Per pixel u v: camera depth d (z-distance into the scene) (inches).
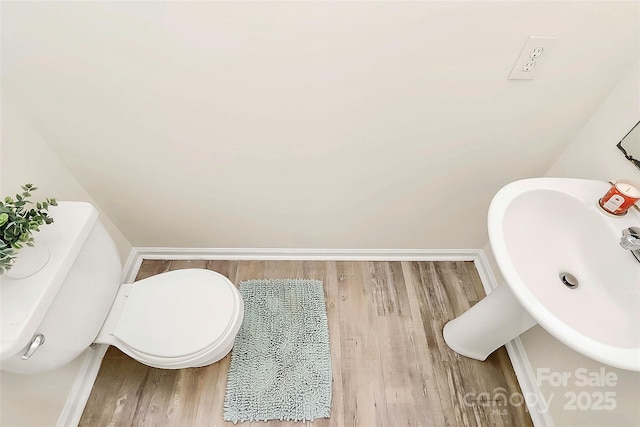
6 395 41.2
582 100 44.6
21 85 41.4
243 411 53.8
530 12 36.3
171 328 47.8
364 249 71.2
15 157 43.3
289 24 36.6
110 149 49.9
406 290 69.0
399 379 58.0
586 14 36.5
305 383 56.6
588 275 40.1
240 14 35.8
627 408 40.3
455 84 42.9
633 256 36.0
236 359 58.7
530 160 53.2
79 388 54.0
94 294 44.3
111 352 59.5
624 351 30.3
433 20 36.8
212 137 48.4
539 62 40.6
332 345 61.3
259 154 51.1
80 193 55.1
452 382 58.1
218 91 42.9
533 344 55.7
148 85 42.1
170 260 72.0
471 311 56.4
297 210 61.3
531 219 42.3
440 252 72.2
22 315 33.6
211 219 63.0
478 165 53.7
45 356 37.9
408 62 40.4
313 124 47.0
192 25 36.7
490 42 38.8
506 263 35.3
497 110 45.9
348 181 55.7
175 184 55.8
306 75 41.4
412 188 57.4
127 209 60.5
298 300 66.2
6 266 32.7
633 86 40.1
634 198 36.3
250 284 68.2
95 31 37.0
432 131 48.5
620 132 41.9
